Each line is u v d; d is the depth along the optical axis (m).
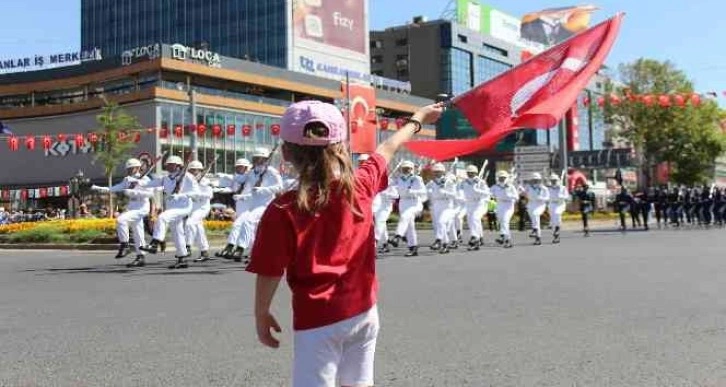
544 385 5.34
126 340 7.17
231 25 93.12
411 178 19.70
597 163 68.94
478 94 7.59
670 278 11.95
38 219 50.53
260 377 5.66
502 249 20.97
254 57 91.12
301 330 2.89
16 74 68.62
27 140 38.81
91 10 105.19
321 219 2.87
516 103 7.69
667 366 5.85
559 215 24.61
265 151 16.19
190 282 12.45
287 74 72.75
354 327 2.92
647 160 60.50
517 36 129.50
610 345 6.64
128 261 17.94
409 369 5.83
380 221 20.33
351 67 94.50
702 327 7.47
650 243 22.39
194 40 96.44
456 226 23.91
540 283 11.41
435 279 12.23
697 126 57.56
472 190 21.27
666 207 39.69
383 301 9.55
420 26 117.50
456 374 5.66
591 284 11.21
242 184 16.33
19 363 6.25
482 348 6.57
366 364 3.00
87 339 7.25
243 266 15.85
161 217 15.66
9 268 16.27
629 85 55.84
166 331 7.62
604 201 67.88
